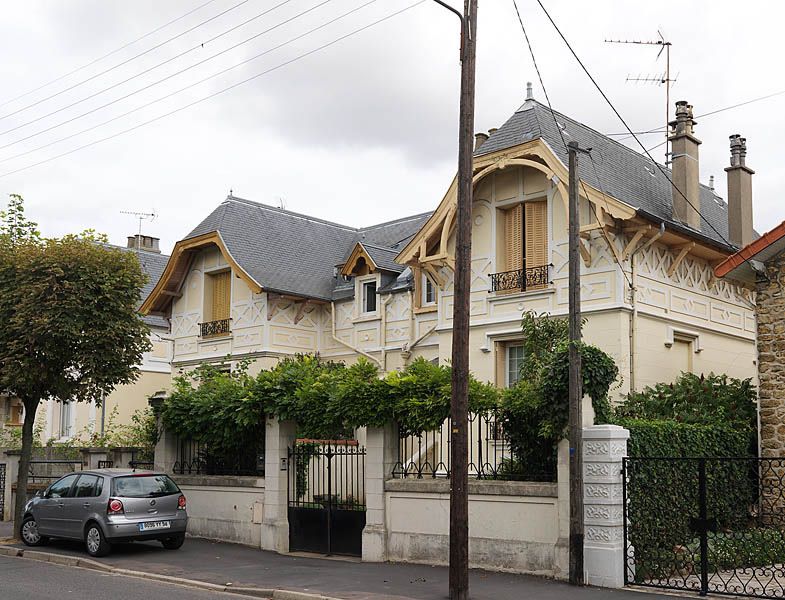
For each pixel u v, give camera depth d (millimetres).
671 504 14492
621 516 13094
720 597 12117
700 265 22422
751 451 17672
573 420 13172
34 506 18094
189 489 19797
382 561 15812
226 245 28125
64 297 18062
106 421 33969
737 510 16625
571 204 13750
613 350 19500
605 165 22031
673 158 22562
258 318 28000
